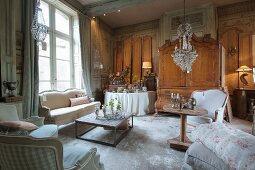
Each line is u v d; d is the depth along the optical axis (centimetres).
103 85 629
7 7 292
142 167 215
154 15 593
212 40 440
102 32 629
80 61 504
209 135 141
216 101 331
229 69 518
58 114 333
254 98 457
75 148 170
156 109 495
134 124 406
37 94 344
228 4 516
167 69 488
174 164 222
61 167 115
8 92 287
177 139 287
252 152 100
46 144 105
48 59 433
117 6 483
